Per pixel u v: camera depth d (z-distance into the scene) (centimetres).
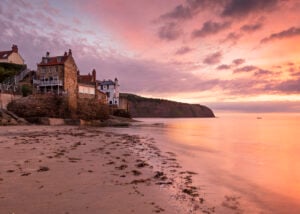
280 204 861
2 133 2864
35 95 5056
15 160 1315
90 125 5494
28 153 1540
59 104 5253
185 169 1353
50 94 5284
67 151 1686
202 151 2095
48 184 917
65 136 2717
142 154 1761
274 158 1809
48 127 4031
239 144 2678
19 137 2448
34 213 655
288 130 5322
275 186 1085
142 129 4928
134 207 743
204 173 1285
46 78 5919
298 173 1334
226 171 1358
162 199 830
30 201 741
